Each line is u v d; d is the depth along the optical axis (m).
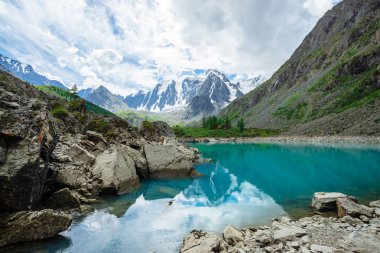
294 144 111.25
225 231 19.16
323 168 50.91
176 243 18.83
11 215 18.12
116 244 18.53
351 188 34.28
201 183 40.78
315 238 16.66
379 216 21.28
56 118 48.84
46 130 22.72
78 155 33.50
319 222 20.48
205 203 29.59
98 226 21.67
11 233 17.41
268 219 23.95
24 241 17.92
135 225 22.28
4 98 22.47
